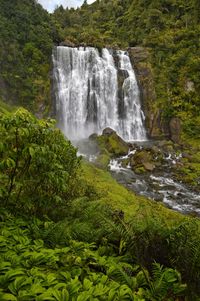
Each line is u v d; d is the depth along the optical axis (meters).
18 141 4.05
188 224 4.25
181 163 25.83
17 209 4.71
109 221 4.47
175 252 4.00
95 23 81.19
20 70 37.12
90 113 38.84
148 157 25.36
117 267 3.56
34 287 2.85
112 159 25.34
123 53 45.31
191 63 43.53
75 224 4.52
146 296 3.31
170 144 31.97
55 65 40.09
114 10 81.75
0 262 3.25
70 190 5.85
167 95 42.22
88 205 5.25
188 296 3.56
